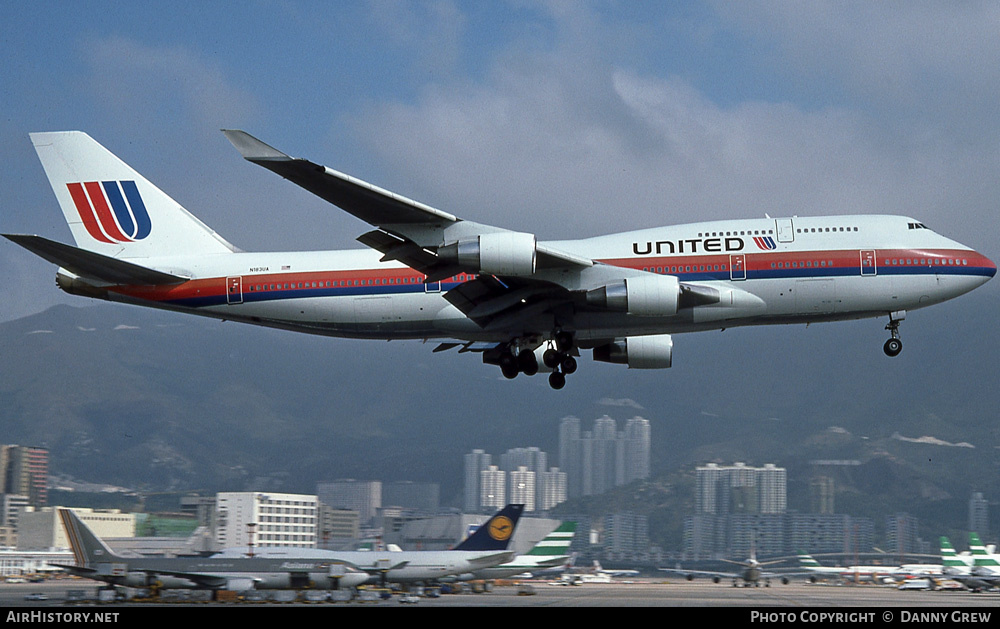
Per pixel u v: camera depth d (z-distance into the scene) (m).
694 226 119.31
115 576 154.50
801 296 115.12
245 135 94.06
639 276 110.19
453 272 108.44
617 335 118.19
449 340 131.00
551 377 124.31
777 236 117.06
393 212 104.75
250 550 168.62
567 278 111.06
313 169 96.06
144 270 119.81
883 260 115.56
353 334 123.19
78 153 131.88
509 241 103.38
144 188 131.50
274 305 122.12
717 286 114.31
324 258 123.19
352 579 159.88
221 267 124.00
